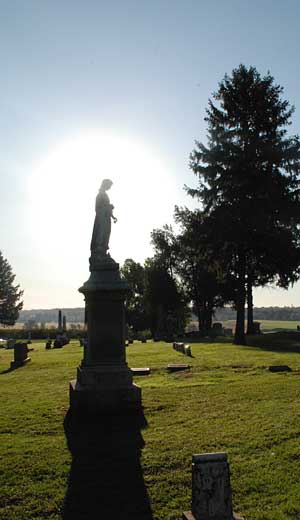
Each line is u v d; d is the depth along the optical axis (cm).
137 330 8344
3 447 1009
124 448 979
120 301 1348
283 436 998
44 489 804
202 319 6475
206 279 6069
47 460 926
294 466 852
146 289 6831
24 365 2586
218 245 3684
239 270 3703
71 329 8119
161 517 707
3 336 7800
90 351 1322
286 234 3553
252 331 4603
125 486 809
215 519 595
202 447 962
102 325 1334
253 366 2006
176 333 6109
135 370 1959
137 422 1167
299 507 709
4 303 11081
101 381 1279
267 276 3941
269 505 725
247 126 3828
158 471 862
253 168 3647
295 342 3312
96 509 737
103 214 1437
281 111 3881
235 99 3862
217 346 3309
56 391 1634
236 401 1341
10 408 1372
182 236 3962
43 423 1186
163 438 1030
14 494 789
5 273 11250
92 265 1384
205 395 1438
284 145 3781
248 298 4606
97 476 849
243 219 3556
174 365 2067
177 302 6612
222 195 3712
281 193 3656
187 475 840
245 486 787
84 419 1205
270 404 1283
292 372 1805
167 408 1291
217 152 3775
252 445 959
